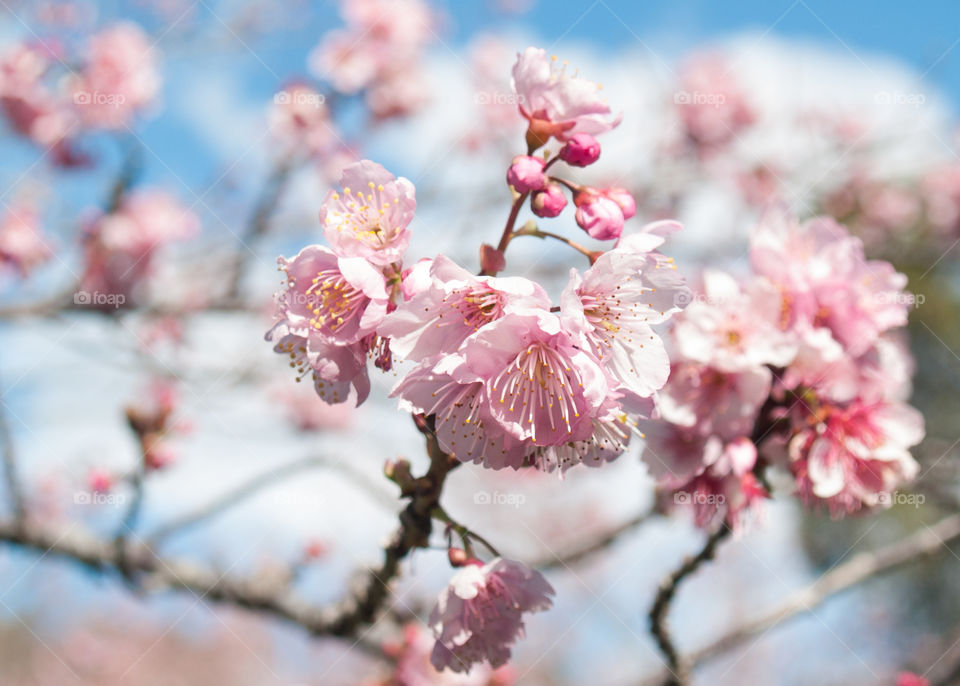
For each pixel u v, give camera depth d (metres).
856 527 1.57
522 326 0.43
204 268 0.88
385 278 0.44
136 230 0.83
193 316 0.86
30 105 0.86
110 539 0.58
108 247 0.82
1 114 0.88
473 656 0.45
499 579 0.45
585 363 0.42
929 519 1.53
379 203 0.44
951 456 0.66
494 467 0.43
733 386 0.49
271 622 0.58
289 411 1.10
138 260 0.84
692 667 0.57
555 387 0.43
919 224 1.34
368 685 0.58
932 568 1.65
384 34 0.98
